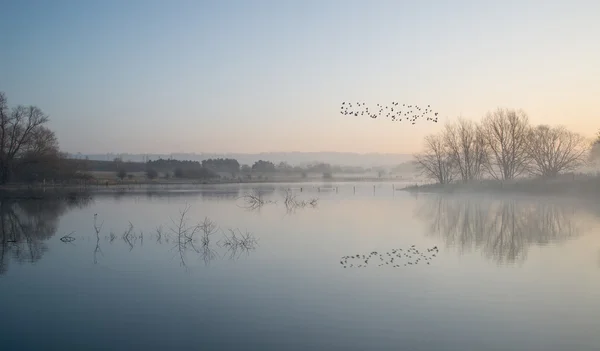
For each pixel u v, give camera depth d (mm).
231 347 10625
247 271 18234
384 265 19125
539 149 69000
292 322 12234
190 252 22359
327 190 90688
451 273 17531
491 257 20594
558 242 24438
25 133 73125
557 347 10492
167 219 36594
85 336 11398
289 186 111750
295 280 16703
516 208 44156
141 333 11570
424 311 13000
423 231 29219
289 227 31547
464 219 35719
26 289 15750
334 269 18438
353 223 33875
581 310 12984
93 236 27594
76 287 15977
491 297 14289
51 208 46500
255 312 13086
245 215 39906
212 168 197250
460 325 11891
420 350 10352
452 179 83375
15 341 11117
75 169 88875
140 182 115938
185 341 11016
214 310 13305
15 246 24312
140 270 18562
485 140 74562
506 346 10555
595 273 17312
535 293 14664
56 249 23328
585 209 42281
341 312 13008
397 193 77375
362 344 10719
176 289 15633
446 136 80562
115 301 14297
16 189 77500
